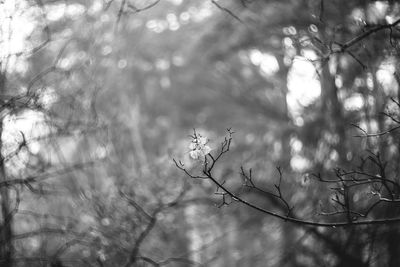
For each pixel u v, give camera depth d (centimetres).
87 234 896
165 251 1103
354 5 743
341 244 866
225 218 1324
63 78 892
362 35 622
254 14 1039
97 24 970
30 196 893
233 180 1288
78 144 987
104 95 1209
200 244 1276
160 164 1175
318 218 916
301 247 1012
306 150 1159
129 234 941
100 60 1105
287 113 1429
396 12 696
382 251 796
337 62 875
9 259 769
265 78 1666
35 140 791
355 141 870
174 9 1578
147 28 1525
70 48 927
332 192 813
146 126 1938
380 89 757
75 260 841
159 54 1808
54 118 831
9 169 797
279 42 1109
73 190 961
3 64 763
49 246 898
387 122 748
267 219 1287
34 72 845
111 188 1027
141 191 1095
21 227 891
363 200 780
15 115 761
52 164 876
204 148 495
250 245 1309
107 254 893
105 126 1035
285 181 1177
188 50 1822
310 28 766
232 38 1521
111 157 1095
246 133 1725
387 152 748
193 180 981
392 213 751
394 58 698
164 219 1084
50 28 860
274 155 1409
